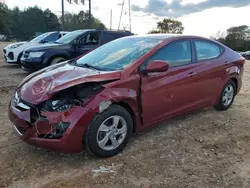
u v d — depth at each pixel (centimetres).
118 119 356
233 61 529
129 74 364
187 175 324
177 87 421
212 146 398
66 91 328
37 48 856
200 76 457
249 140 423
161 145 396
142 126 393
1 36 6869
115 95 342
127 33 977
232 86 548
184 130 450
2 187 295
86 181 308
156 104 397
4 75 916
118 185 303
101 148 346
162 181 312
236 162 356
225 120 502
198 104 472
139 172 328
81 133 325
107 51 445
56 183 303
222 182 313
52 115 317
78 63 435
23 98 341
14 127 355
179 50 436
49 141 319
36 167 332
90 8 3600
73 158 355
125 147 386
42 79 363
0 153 362
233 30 6581
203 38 488
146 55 388
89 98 329
